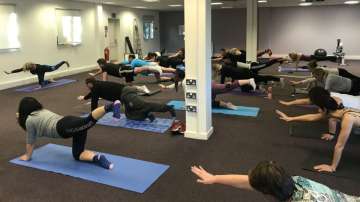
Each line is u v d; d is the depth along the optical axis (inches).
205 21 167.3
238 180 67.6
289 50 614.9
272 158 152.3
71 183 128.7
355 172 136.2
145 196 119.2
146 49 644.1
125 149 164.2
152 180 131.0
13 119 221.0
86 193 121.3
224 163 147.4
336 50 533.0
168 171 139.2
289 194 58.0
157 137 181.6
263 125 202.7
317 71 226.2
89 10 461.1
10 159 152.4
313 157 152.4
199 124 177.5
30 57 370.6
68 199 117.3
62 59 419.2
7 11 335.9
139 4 507.5
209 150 162.7
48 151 160.1
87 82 206.2
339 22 577.3
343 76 211.6
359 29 568.4
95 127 198.2
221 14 657.0
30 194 121.0
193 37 170.2
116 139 178.5
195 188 124.9
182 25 684.1
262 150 162.1
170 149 164.1
